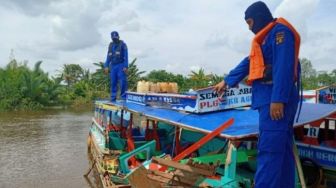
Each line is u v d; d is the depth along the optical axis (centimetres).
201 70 4734
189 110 700
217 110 671
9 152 1689
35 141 1981
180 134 874
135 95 1038
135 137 1098
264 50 388
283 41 369
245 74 439
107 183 908
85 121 2975
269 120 382
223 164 606
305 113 616
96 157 1184
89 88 5291
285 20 381
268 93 388
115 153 986
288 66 363
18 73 4594
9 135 2197
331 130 728
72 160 1520
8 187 1159
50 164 1451
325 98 874
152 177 565
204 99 668
